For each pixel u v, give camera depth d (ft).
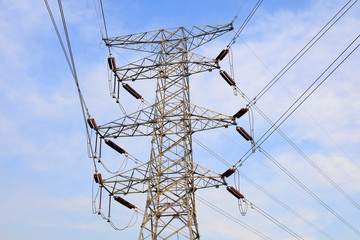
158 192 111.65
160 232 107.04
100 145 117.70
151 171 114.11
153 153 116.57
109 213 115.14
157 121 119.14
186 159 113.29
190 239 101.50
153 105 122.42
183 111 119.96
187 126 118.62
